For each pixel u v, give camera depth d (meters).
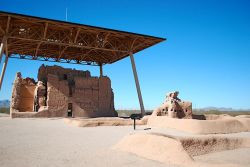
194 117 33.16
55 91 36.47
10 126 22.44
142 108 37.56
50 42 33.34
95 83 40.09
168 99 31.52
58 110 36.16
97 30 33.31
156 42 37.91
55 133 17.91
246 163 10.01
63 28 33.38
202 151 12.04
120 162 9.20
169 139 10.53
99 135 17.09
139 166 8.67
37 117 34.62
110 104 41.56
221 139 13.27
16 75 37.44
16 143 13.17
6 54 41.22
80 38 37.88
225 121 22.58
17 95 36.66
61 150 11.34
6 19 30.00
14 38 33.19
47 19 29.53
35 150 11.30
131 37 36.28
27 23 31.56
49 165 8.69
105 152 10.91
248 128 23.50
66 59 49.72
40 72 39.59
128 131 20.03
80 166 8.60
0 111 71.69
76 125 24.22
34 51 45.12
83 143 13.41
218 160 10.61
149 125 26.52
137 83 38.00
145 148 10.60
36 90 37.09
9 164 8.72
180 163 9.00
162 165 8.81
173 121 23.27
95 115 38.94
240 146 13.70
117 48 38.28
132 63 38.22
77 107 37.72
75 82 38.62
